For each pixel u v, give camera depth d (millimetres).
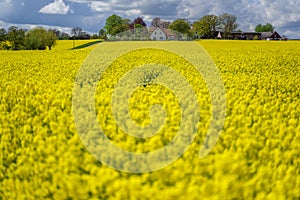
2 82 10797
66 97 7582
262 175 3750
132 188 3541
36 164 4383
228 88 9242
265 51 26969
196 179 3602
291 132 5074
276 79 11539
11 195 4637
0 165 5145
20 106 7289
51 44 48719
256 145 4426
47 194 4129
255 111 6273
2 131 6043
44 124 6043
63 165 4055
